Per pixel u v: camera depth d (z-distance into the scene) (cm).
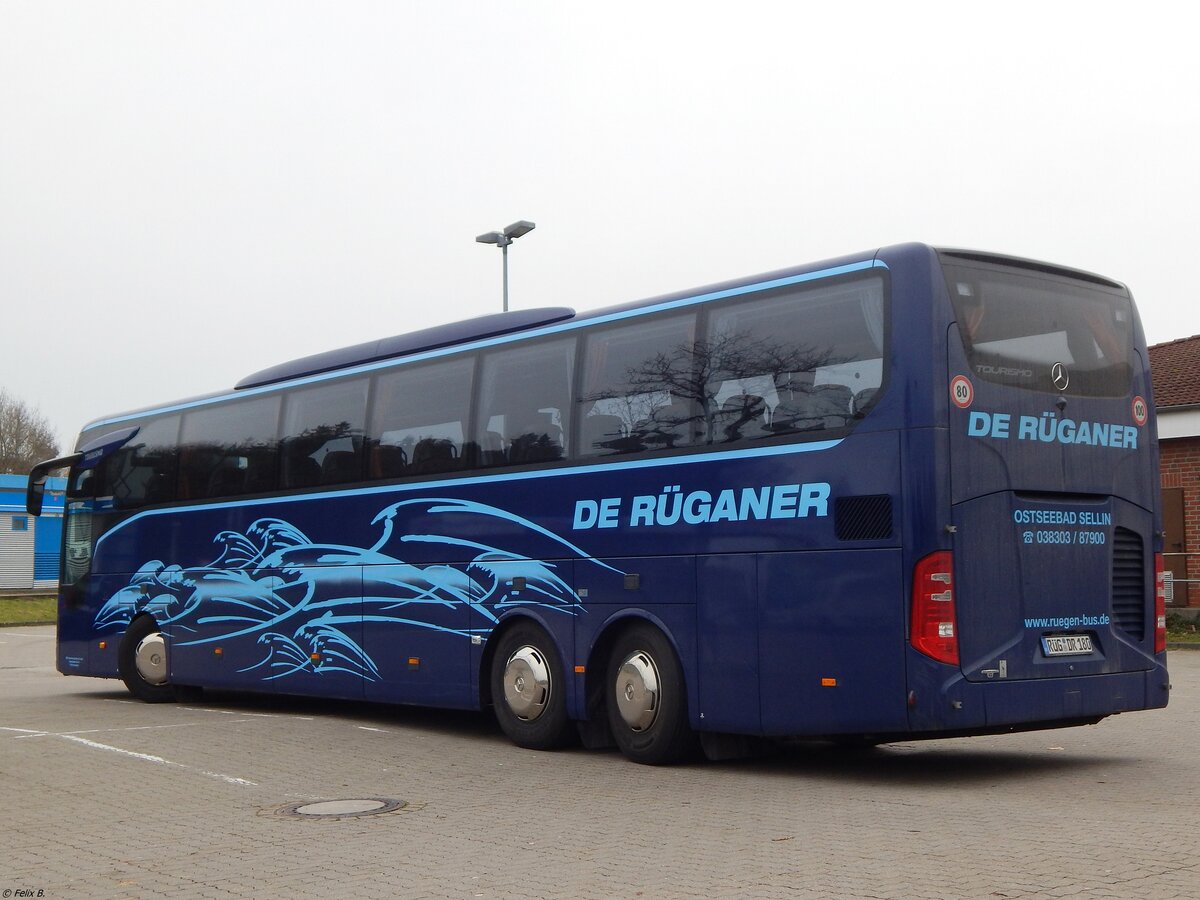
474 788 1076
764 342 1103
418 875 755
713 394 1137
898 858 751
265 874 773
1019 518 1024
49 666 2797
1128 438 1120
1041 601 1031
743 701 1084
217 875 775
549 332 1314
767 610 1069
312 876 762
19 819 977
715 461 1124
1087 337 1105
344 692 1525
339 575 1542
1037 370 1056
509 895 698
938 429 985
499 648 1332
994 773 1102
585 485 1243
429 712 1716
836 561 1024
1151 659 1113
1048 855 745
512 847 828
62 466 2056
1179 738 1323
